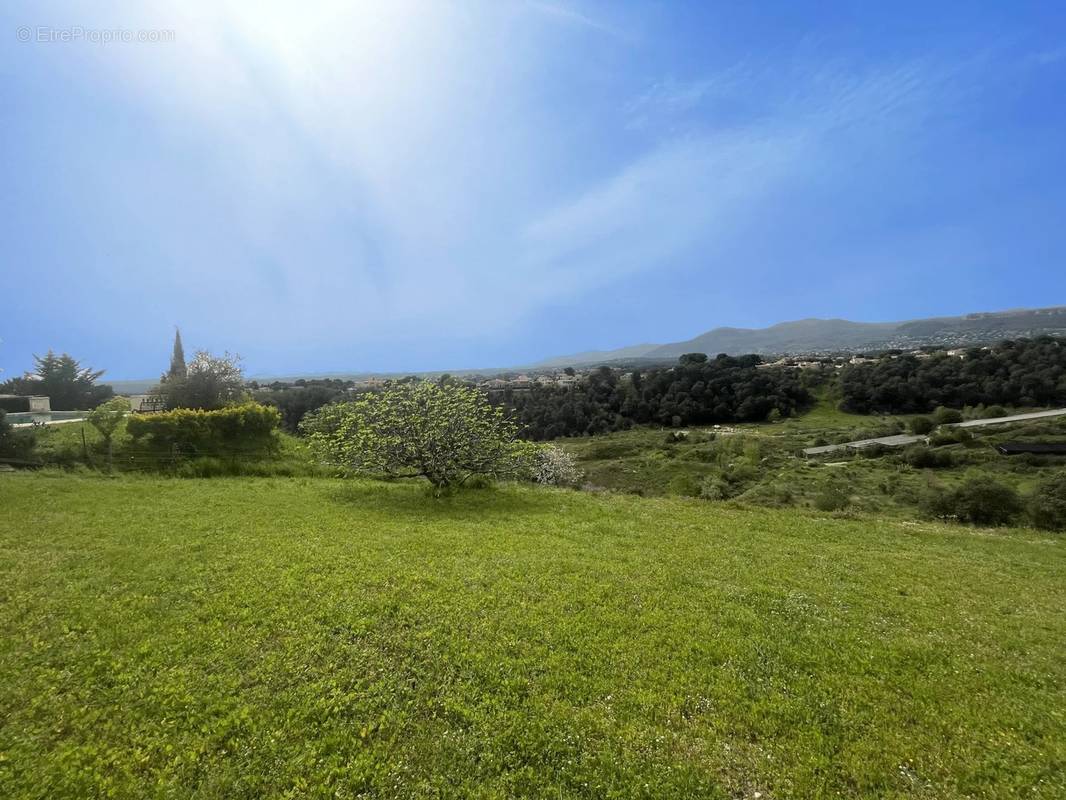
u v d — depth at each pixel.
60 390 41.66
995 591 8.52
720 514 14.24
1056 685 5.45
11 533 9.56
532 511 13.45
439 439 14.94
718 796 3.68
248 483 16.25
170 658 5.29
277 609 6.44
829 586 8.36
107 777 3.71
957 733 4.50
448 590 7.24
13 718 4.34
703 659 5.59
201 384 30.36
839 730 4.49
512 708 4.60
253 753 3.96
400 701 4.65
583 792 3.70
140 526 10.26
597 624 6.33
